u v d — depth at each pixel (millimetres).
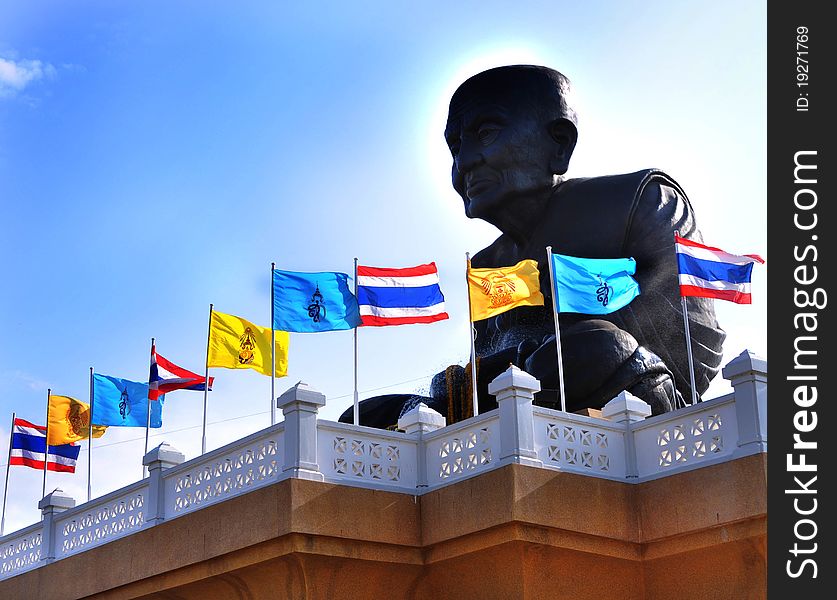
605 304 24219
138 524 22953
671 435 20062
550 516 19000
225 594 21219
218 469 21344
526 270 24406
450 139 31562
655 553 19828
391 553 19938
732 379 19078
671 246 28891
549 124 30594
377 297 25109
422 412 21172
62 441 30250
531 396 19641
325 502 19359
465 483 19641
